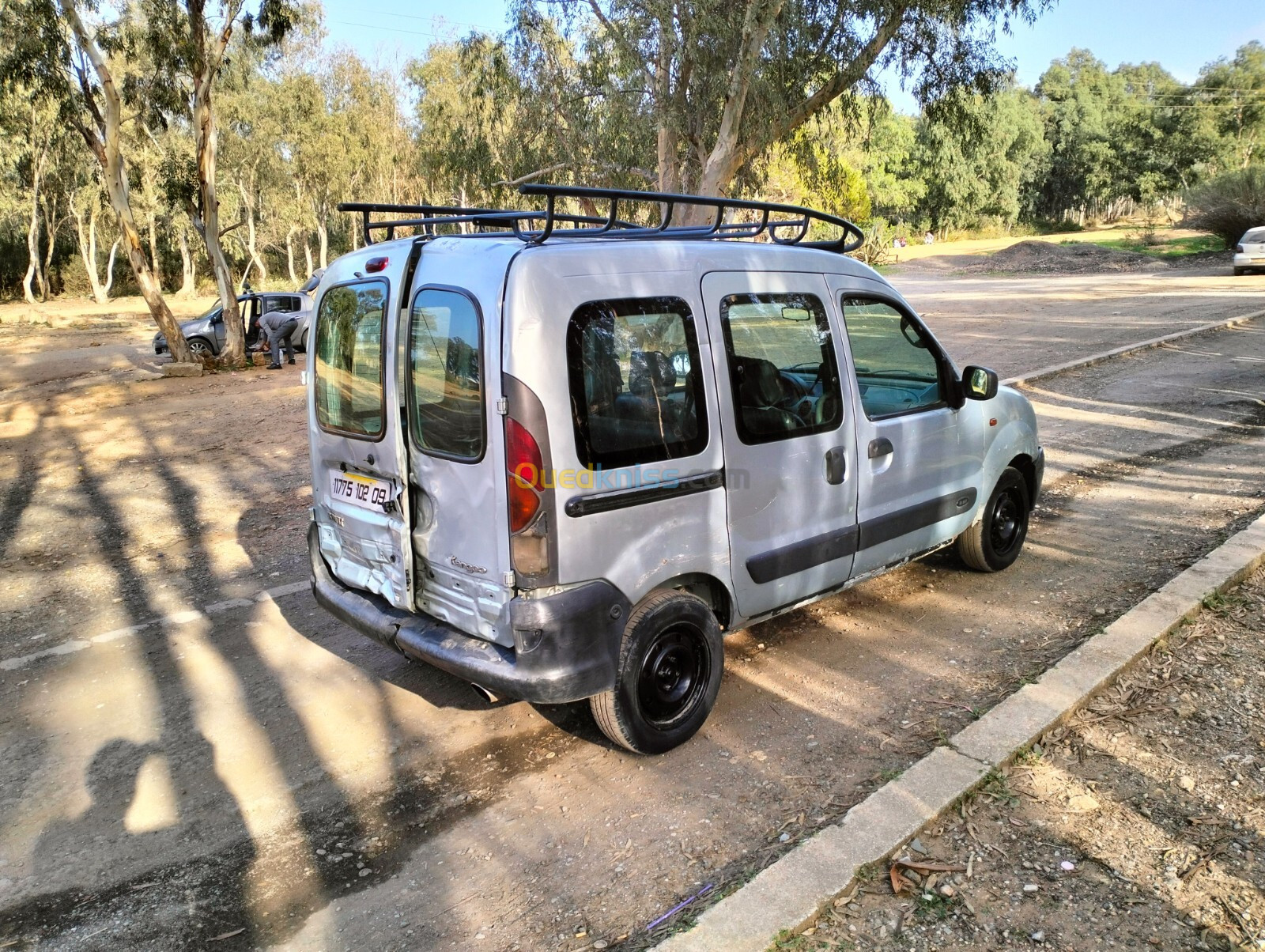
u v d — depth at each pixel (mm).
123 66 28219
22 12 17281
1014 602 5090
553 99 24719
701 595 3928
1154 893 2768
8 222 57812
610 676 3434
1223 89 78250
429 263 3484
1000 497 5398
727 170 20281
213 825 3422
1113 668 4027
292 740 4020
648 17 20016
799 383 4062
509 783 3615
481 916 2863
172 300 53719
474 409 3273
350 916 2895
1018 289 27859
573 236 3568
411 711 4250
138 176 38281
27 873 3176
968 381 4922
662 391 3512
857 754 3658
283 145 50469
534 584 3246
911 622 4922
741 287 3834
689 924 2697
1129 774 3363
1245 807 3141
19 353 26609
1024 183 89562
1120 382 11578
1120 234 68938
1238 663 4117
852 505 4332
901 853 2990
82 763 3896
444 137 36312
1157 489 7027
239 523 7621
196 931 2857
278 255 77938
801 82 20516
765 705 4105
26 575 6543
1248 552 5219
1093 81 98000
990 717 3711
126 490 9055
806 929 2674
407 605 3729
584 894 2936
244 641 5133
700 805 3383
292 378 17938
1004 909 2734
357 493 3975
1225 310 18453
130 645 5152
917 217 83062
